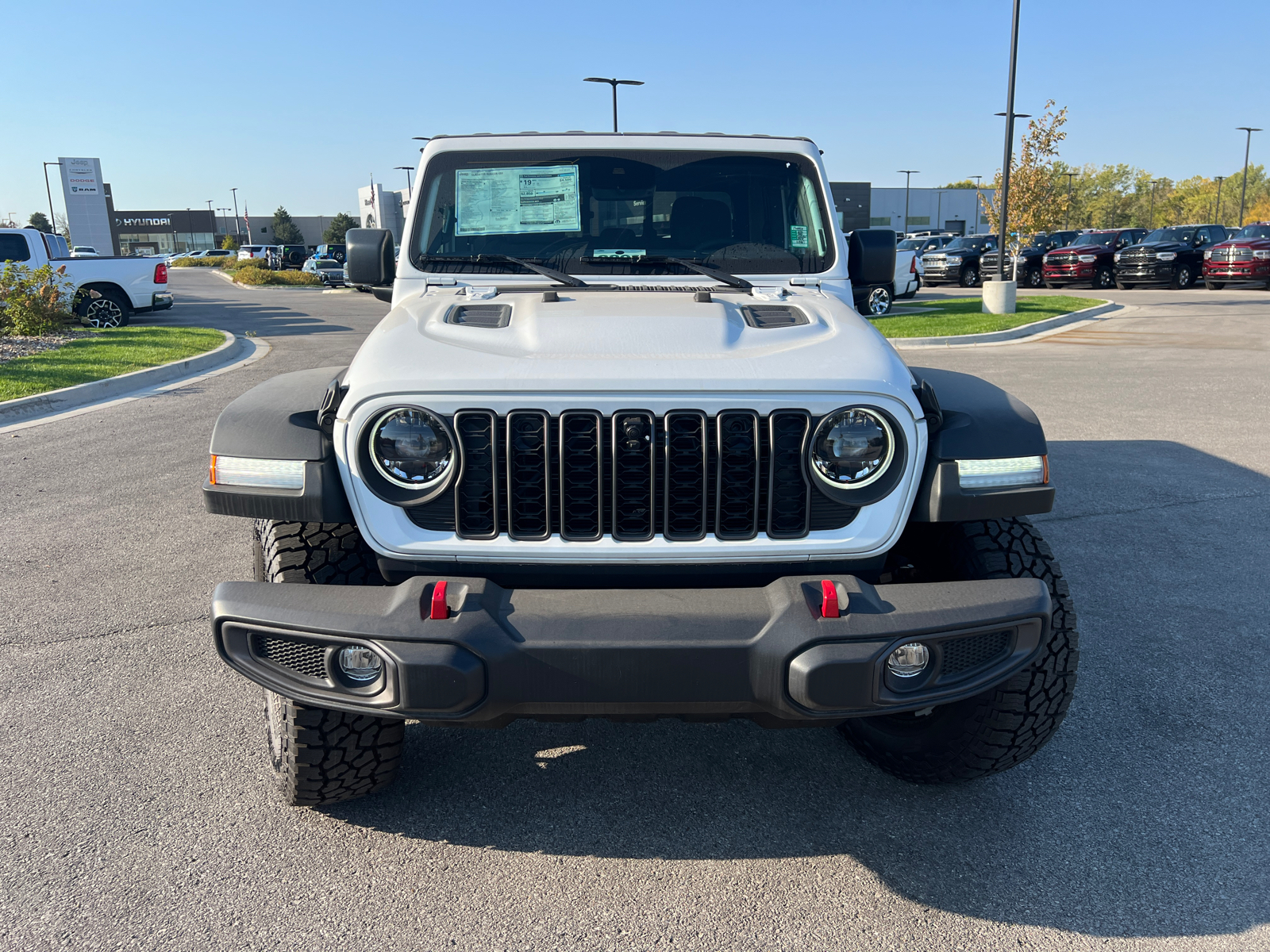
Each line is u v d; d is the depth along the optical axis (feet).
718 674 7.39
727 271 11.83
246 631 7.73
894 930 7.95
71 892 8.36
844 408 7.98
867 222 259.39
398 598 7.54
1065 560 16.44
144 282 60.29
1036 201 78.89
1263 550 16.84
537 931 7.94
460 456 7.91
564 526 8.06
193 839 9.13
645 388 7.86
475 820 9.53
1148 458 23.41
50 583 15.84
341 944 7.77
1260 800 9.68
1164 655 12.89
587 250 11.91
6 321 51.21
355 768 9.02
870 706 7.49
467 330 9.12
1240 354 42.01
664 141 12.16
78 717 11.44
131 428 28.43
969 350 45.65
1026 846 9.05
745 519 8.18
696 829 9.38
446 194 12.01
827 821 9.50
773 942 7.82
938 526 9.58
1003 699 8.89
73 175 240.73
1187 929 7.91
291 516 8.13
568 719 7.93
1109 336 50.88
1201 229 87.92
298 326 63.46
